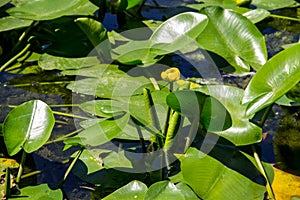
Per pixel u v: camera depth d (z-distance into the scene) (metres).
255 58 2.89
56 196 2.52
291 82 2.55
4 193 2.54
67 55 3.00
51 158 2.68
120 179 2.60
